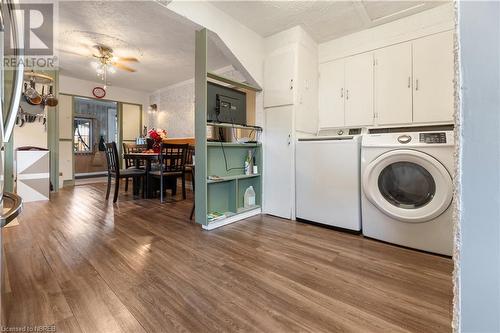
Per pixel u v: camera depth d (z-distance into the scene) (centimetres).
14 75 72
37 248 187
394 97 258
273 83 284
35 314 114
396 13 245
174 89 576
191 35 326
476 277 34
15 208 66
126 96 614
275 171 286
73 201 357
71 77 520
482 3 32
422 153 180
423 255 181
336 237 218
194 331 105
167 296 130
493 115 31
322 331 106
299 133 274
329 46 302
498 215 31
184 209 314
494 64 31
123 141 607
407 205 194
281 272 156
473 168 33
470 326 34
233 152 284
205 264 166
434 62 237
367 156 209
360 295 132
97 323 109
